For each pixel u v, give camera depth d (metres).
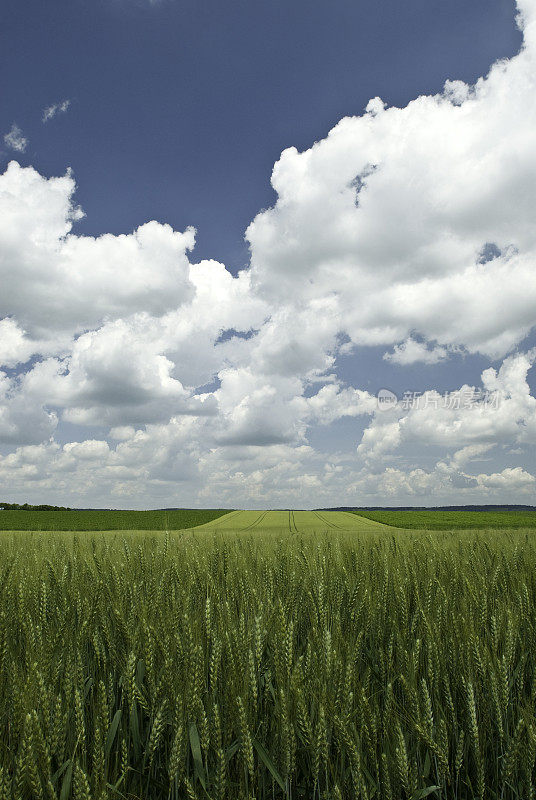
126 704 2.65
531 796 2.08
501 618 3.05
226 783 2.02
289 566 4.49
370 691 2.62
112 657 2.80
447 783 2.33
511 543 6.11
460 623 2.98
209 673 2.43
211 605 3.00
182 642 2.51
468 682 2.33
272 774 2.09
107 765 2.07
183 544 6.04
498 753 2.38
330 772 2.09
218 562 4.74
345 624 3.18
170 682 2.29
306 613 3.43
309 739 2.07
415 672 2.47
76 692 2.19
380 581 3.78
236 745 2.14
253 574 4.34
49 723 2.05
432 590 3.52
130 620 2.87
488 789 2.23
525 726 2.15
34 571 4.33
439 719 2.23
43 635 2.81
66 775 1.91
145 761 2.34
